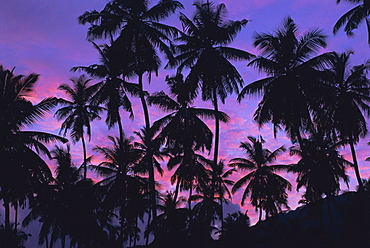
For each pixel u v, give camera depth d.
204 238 22.61
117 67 30.22
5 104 23.50
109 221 45.50
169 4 27.86
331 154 40.41
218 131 28.44
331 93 30.06
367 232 21.22
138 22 28.23
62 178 35.47
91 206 36.72
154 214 26.84
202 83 28.95
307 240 20.28
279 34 28.22
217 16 29.22
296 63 28.22
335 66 32.22
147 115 29.36
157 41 27.69
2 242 27.31
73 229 34.88
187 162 40.91
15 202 24.69
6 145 23.36
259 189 47.72
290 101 27.19
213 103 28.92
